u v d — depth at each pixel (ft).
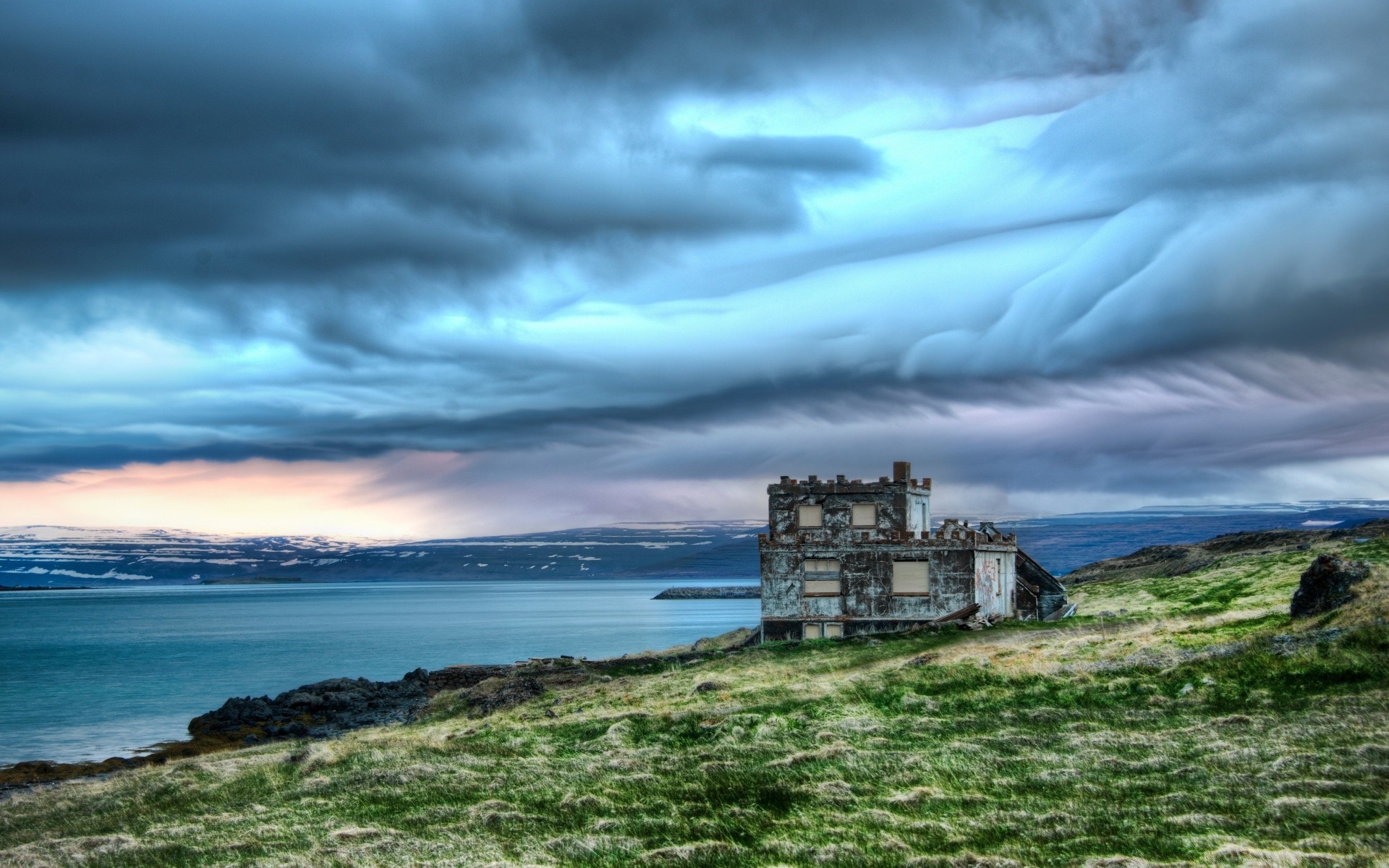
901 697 144.15
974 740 113.80
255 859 87.35
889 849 77.20
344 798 111.34
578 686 228.43
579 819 95.14
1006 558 292.61
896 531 269.64
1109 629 198.29
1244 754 93.56
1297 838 70.74
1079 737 109.50
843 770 105.81
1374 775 82.17
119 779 148.25
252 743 251.60
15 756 244.22
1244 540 435.12
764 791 99.45
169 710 332.19
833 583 272.51
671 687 191.01
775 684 173.47
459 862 82.38
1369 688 109.19
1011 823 81.76
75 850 96.68
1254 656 128.06
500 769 119.75
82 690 393.09
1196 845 71.20
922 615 264.52
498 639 650.02
